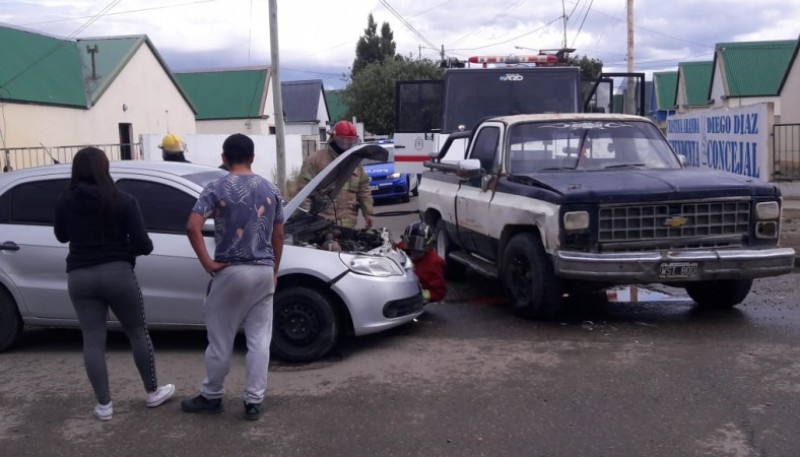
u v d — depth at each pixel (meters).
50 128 22.61
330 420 5.39
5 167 18.03
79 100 24.05
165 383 6.23
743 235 7.39
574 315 8.12
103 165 5.24
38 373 6.57
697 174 7.82
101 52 27.14
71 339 7.63
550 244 7.27
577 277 7.11
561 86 14.04
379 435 5.12
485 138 9.15
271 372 6.47
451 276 10.22
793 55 28.78
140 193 6.87
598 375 6.13
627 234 7.22
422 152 15.04
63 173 7.02
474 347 6.98
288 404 5.71
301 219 7.34
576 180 7.63
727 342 6.94
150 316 6.79
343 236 7.65
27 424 5.45
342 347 7.09
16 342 7.20
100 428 5.35
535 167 8.39
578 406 5.51
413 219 17.70
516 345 7.01
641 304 8.58
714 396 5.63
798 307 8.26
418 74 46.22
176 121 31.27
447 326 7.74
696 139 20.11
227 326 5.36
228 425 5.35
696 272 7.15
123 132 27.33
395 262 7.17
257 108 43.47
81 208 5.18
